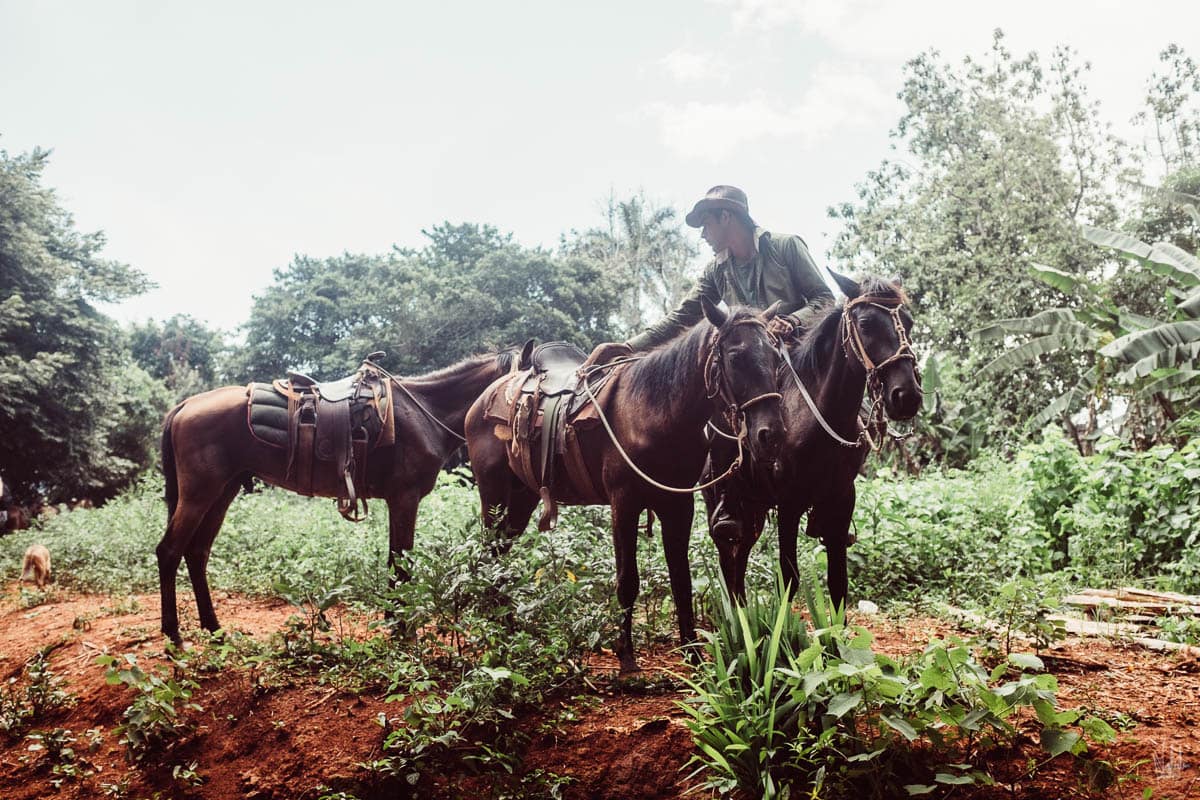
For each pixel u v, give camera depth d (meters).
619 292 42.03
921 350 24.42
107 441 34.44
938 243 24.31
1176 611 6.26
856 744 3.71
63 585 10.07
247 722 5.03
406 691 4.97
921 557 7.98
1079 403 16.91
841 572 5.16
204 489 6.37
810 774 3.72
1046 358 21.03
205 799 4.68
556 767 4.27
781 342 5.38
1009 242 24.00
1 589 10.48
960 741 3.81
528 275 37.00
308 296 38.44
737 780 3.77
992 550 8.05
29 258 25.66
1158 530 8.12
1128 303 22.48
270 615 7.70
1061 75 26.59
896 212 27.70
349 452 6.59
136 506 14.50
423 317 34.91
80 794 4.91
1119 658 5.16
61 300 26.45
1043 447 9.33
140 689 5.35
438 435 7.11
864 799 3.66
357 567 8.12
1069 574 7.66
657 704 4.57
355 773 4.47
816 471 5.01
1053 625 5.04
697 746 4.07
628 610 5.16
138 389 35.81
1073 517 8.54
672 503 5.07
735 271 5.97
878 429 4.76
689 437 4.97
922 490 9.83
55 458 26.16
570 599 5.27
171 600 6.29
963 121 27.22
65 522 14.69
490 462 6.62
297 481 6.70
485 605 5.18
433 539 5.69
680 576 5.08
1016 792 3.57
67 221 28.66
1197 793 3.41
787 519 5.09
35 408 24.39
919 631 5.99
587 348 36.59
